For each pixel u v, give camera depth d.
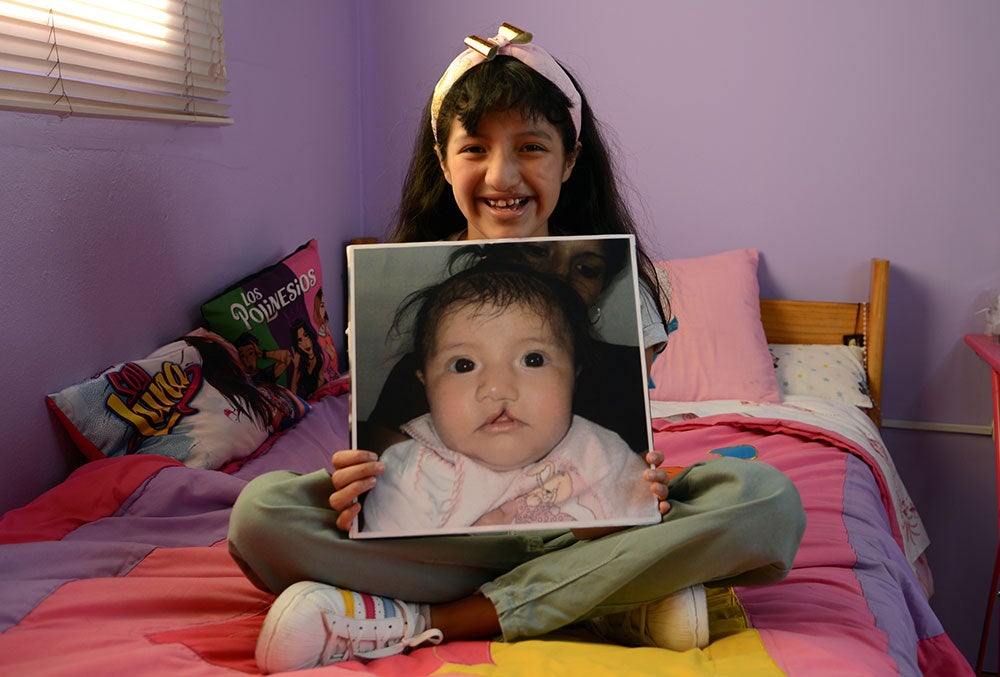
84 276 1.71
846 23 2.58
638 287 1.18
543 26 2.79
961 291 2.58
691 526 1.04
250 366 2.06
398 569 1.10
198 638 1.09
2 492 1.53
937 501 2.65
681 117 2.73
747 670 0.97
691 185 2.75
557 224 1.46
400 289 1.14
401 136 2.95
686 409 2.26
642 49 2.73
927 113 2.55
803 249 2.69
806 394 2.45
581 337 1.13
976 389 2.60
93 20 1.67
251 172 2.32
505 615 1.09
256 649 1.02
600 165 1.44
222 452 1.75
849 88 2.60
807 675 0.97
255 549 1.08
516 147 1.26
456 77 1.29
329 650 1.02
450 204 1.51
